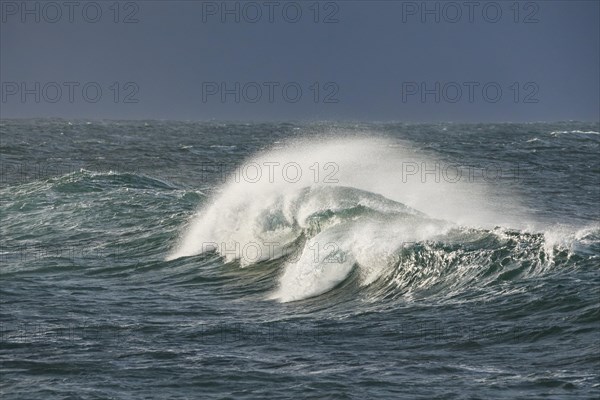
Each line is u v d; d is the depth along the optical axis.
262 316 60.44
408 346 50.41
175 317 60.59
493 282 61.59
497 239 67.88
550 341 49.28
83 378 45.38
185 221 99.81
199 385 44.03
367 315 58.56
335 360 47.88
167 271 79.69
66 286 73.06
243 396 42.41
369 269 68.00
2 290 70.88
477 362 46.50
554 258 63.28
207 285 73.50
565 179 185.50
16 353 50.50
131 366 47.34
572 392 41.09
